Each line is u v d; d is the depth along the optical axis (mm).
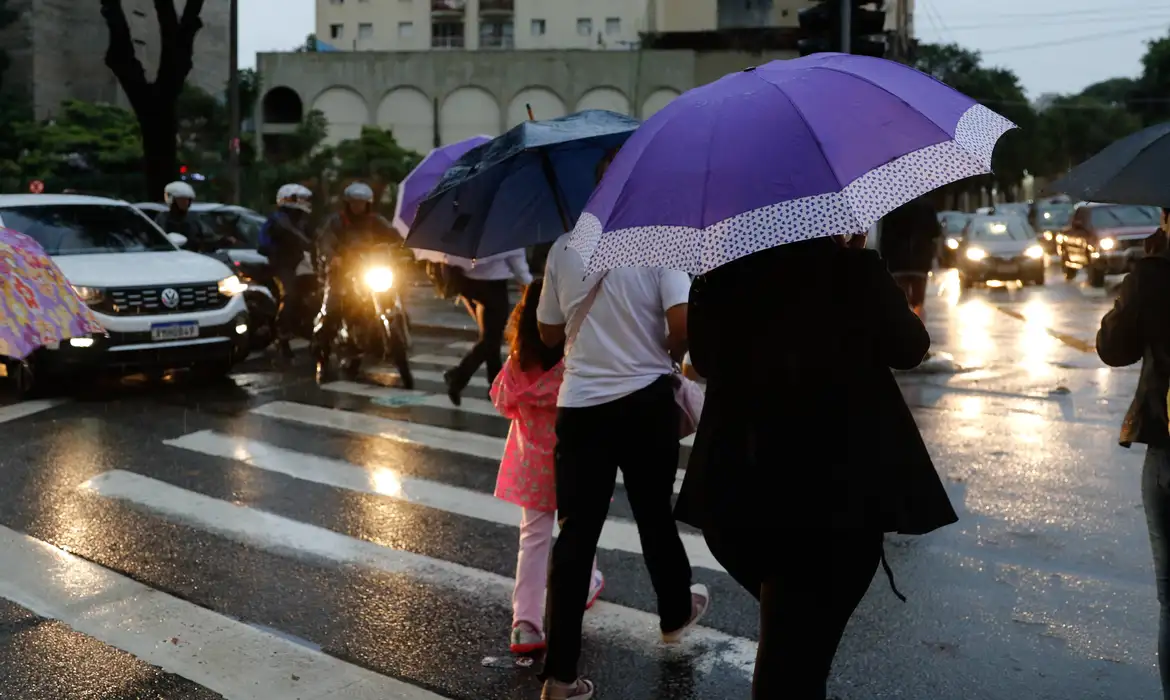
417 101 57406
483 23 72688
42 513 6590
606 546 6051
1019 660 4441
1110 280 24656
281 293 12820
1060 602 5047
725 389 2959
